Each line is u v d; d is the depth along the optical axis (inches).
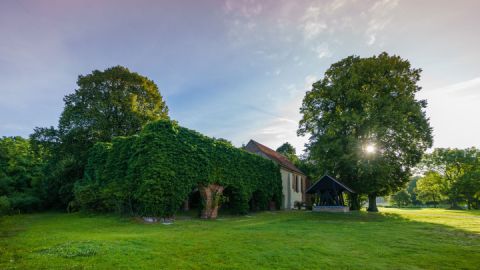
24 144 1443.2
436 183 2450.8
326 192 1194.6
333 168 1291.8
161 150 704.4
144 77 1391.5
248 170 1026.7
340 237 451.5
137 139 748.0
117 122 1246.9
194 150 780.6
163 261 278.1
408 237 458.9
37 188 1127.6
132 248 324.8
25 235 429.4
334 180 1147.3
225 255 308.5
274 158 1416.1
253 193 1139.3
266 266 270.2
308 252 331.6
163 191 687.7
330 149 1222.9
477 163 2233.0
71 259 274.7
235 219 789.9
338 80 1279.5
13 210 957.8
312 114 1374.3
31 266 249.8
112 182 804.6
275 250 338.3
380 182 1170.0
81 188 863.1
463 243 407.5
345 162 1179.3
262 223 673.0
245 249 340.5
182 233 469.7
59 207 1130.7
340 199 1274.6
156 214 671.8
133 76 1328.7
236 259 292.8
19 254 293.3
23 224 601.9
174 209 709.3
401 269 267.7
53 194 1091.9
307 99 1409.9
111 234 448.1
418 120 1191.6
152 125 737.6
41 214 943.7
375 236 466.9
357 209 1453.0
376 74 1210.0
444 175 2393.0
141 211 705.6
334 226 622.2
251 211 1125.7
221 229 536.1
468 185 2154.3
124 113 1244.5
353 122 1151.6
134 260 276.8
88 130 1187.9
